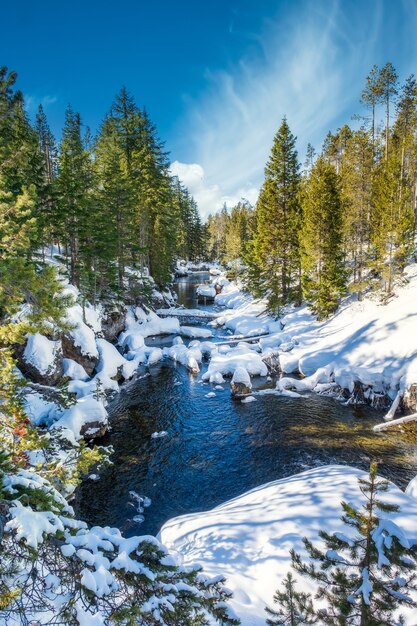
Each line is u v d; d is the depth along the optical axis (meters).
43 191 25.75
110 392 22.20
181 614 3.47
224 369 25.14
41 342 20.36
